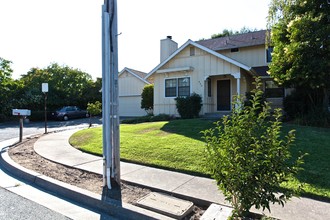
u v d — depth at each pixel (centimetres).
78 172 570
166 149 701
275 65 1088
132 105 2605
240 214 303
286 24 1117
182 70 1551
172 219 348
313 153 611
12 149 835
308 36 958
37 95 2619
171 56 1606
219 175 305
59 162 651
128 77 2625
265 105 331
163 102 1655
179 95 1602
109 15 468
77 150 804
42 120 2417
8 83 2402
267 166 282
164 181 495
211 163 316
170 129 1012
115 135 467
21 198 439
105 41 466
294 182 456
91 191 450
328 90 1058
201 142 748
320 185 443
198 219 353
